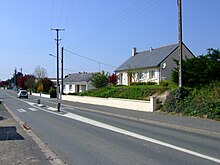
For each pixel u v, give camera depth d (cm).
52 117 2448
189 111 2297
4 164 875
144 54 6450
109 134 1499
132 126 1847
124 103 3338
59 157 988
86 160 947
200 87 2586
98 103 4150
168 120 2038
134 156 997
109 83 6844
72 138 1381
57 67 6156
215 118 2039
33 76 11325
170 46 5838
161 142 1262
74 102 4859
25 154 1012
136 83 4816
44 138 1388
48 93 7644
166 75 5475
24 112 3000
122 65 6806
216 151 1072
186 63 2805
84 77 8956
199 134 1527
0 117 2425
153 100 2738
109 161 930
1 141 1273
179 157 978
